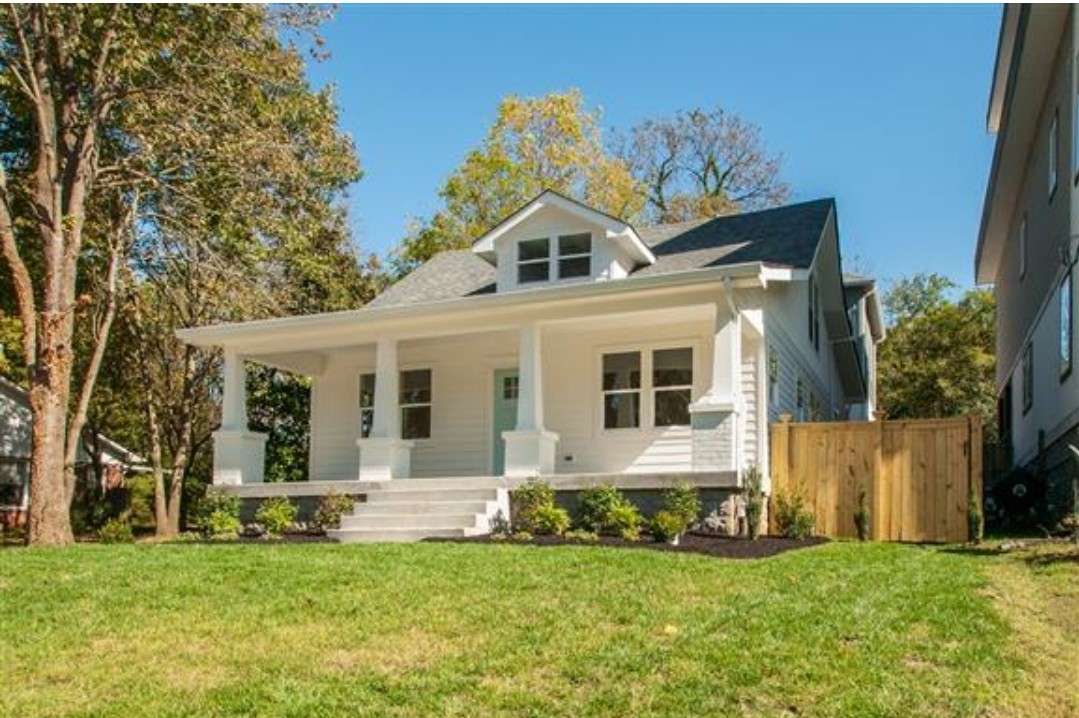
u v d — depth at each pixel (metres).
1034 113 16.94
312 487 15.47
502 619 7.07
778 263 16.08
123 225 18.39
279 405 27.06
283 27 18.28
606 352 16.41
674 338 15.89
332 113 21.00
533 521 13.24
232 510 15.76
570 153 34.38
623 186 35.09
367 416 18.88
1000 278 24.50
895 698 5.17
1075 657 5.96
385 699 5.42
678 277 13.42
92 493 26.30
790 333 18.03
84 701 5.54
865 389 27.97
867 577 8.65
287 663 6.14
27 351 15.02
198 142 17.02
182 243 18.84
